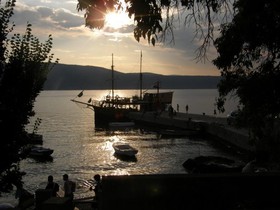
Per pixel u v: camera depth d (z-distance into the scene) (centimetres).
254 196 860
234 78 1408
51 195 1201
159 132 8306
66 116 14162
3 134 1196
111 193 834
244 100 1373
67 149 6525
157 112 10312
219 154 5712
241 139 5406
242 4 1138
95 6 613
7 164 1219
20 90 1216
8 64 1222
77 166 5062
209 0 777
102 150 6419
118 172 4697
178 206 846
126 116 11294
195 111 15188
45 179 4250
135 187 838
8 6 1233
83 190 3647
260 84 1297
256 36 1198
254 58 1329
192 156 5662
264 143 1606
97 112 11150
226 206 852
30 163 5228
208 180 855
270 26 1148
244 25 1176
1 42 1219
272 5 1090
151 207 839
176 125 8588
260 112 1398
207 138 7419
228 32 1293
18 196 1725
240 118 1545
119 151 5766
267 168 1669
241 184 861
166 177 847
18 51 1250
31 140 1318
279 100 1302
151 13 643
